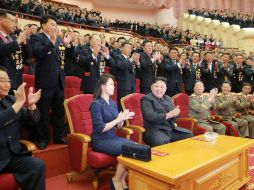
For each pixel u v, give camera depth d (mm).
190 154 2365
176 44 11148
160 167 2025
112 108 2838
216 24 14070
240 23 13711
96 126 2621
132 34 10156
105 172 2879
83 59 3656
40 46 2783
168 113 3104
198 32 13312
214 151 2459
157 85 3268
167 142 3137
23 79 3305
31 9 7492
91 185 2719
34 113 2273
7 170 2098
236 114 4945
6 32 2607
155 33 11766
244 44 13016
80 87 3830
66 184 2732
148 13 14852
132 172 2186
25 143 2248
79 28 8312
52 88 2930
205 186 2193
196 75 5293
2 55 2506
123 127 3184
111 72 4062
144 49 4562
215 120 4605
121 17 14320
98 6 13773
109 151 2562
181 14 14969
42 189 2068
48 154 2877
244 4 15938
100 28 8883
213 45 12141
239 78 6121
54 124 3111
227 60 5840
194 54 5504
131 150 2234
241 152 2699
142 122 3572
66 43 3131
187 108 4328
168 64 4727
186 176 1917
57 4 10695
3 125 2051
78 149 2666
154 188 2021
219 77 5555
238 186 2617
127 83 4066
